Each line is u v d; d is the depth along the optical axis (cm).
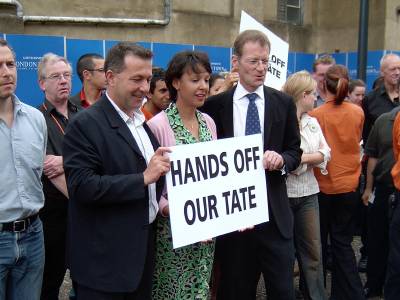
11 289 263
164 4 1007
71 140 229
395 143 354
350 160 387
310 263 379
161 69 398
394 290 344
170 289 264
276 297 305
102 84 408
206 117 288
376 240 428
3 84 241
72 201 237
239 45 296
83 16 916
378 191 423
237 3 1109
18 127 253
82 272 232
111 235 229
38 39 817
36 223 264
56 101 331
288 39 1252
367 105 512
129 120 241
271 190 299
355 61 1249
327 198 394
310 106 370
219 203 264
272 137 299
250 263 308
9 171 248
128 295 245
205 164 259
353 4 1255
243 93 300
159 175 230
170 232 262
